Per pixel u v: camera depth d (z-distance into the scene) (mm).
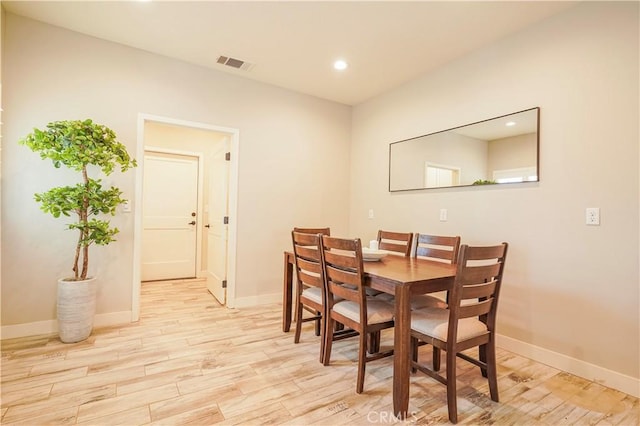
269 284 3723
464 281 1610
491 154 2693
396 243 3045
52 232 2641
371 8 2299
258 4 2287
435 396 1852
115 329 2770
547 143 2338
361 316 1881
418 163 3395
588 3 2141
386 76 3424
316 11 2352
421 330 1787
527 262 2441
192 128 3275
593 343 2088
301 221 3957
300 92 3916
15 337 2520
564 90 2254
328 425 1584
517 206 2512
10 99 2473
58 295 2463
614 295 2006
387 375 2076
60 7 2383
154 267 4703
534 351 2377
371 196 4027
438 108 3193
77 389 1843
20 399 1733
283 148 3814
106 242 2574
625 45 1979
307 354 2371
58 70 2645
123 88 2902
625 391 1938
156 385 1906
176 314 3227
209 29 2625
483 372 2080
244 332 2783
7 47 2457
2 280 2482
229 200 3533
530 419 1662
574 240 2188
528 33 2473
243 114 3533
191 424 1570
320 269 2221
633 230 1936
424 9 2295
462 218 2930
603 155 2061
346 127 4340
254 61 3152
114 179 2861
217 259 3824
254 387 1909
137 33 2711
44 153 2266
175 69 3143
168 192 4797
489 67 2740
